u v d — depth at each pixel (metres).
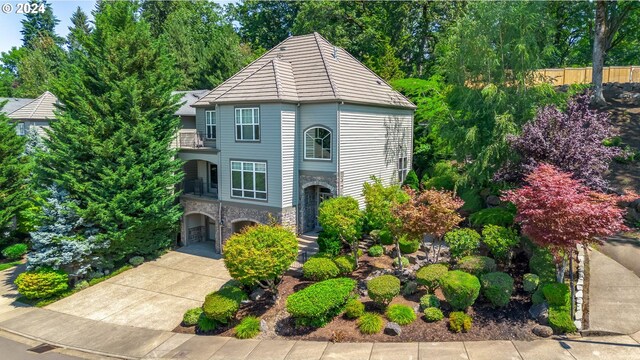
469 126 20.59
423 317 12.12
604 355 9.73
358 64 24.31
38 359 12.62
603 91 28.69
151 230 21.58
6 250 22.61
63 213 18.27
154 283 18.45
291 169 20.05
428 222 13.55
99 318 15.34
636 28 33.12
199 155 22.45
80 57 20.11
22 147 24.09
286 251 14.26
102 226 19.19
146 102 20.56
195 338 13.17
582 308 11.48
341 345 11.45
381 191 15.98
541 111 16.14
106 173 18.88
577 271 13.23
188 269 20.03
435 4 35.41
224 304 13.42
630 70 30.00
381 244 17.92
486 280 12.37
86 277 19.06
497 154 18.33
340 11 38.44
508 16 18.86
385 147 23.50
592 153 14.30
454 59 21.20
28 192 22.53
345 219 15.40
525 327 11.16
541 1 19.02
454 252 14.62
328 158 19.66
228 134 21.02
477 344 10.73
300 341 12.01
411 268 15.24
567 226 10.90
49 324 15.05
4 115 23.58
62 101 20.45
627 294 12.00
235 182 21.11
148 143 20.34
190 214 23.64
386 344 11.22
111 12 20.19
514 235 14.15
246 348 11.97
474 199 20.06
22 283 16.92
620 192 17.95
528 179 12.68
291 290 15.17
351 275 15.43
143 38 20.41
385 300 12.52
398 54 38.81
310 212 21.50
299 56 22.27
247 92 20.17
